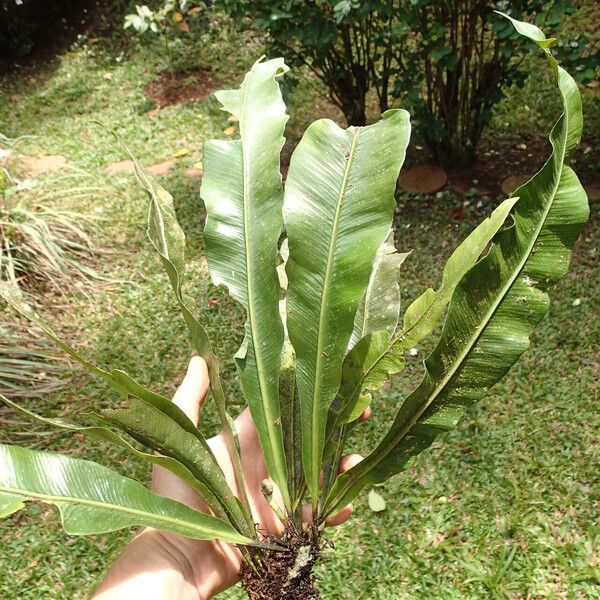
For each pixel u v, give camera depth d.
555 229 0.97
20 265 3.86
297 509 1.32
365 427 2.90
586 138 4.16
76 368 3.45
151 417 1.07
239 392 3.15
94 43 7.05
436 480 2.70
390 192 1.12
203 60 6.15
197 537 1.11
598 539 2.41
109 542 2.65
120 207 4.57
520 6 3.47
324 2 3.73
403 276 3.61
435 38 3.54
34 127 5.81
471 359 1.06
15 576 2.57
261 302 1.26
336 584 2.41
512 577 2.36
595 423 2.78
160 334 3.58
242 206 1.28
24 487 0.97
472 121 4.13
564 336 3.14
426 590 2.35
